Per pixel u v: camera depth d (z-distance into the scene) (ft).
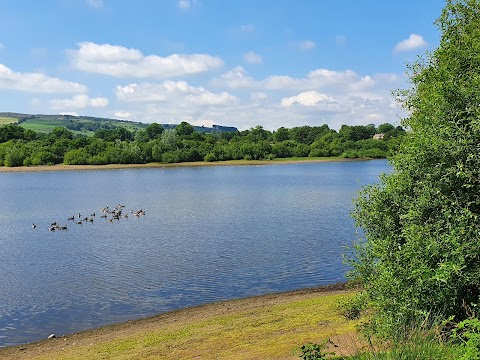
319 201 223.51
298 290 80.53
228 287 84.79
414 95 52.80
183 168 540.93
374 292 41.11
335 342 46.01
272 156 618.44
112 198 262.26
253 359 46.01
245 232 141.59
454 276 34.01
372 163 557.74
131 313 72.23
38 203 243.81
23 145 556.10
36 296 81.61
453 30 50.42
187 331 60.18
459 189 37.14
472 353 26.13
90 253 117.29
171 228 153.69
